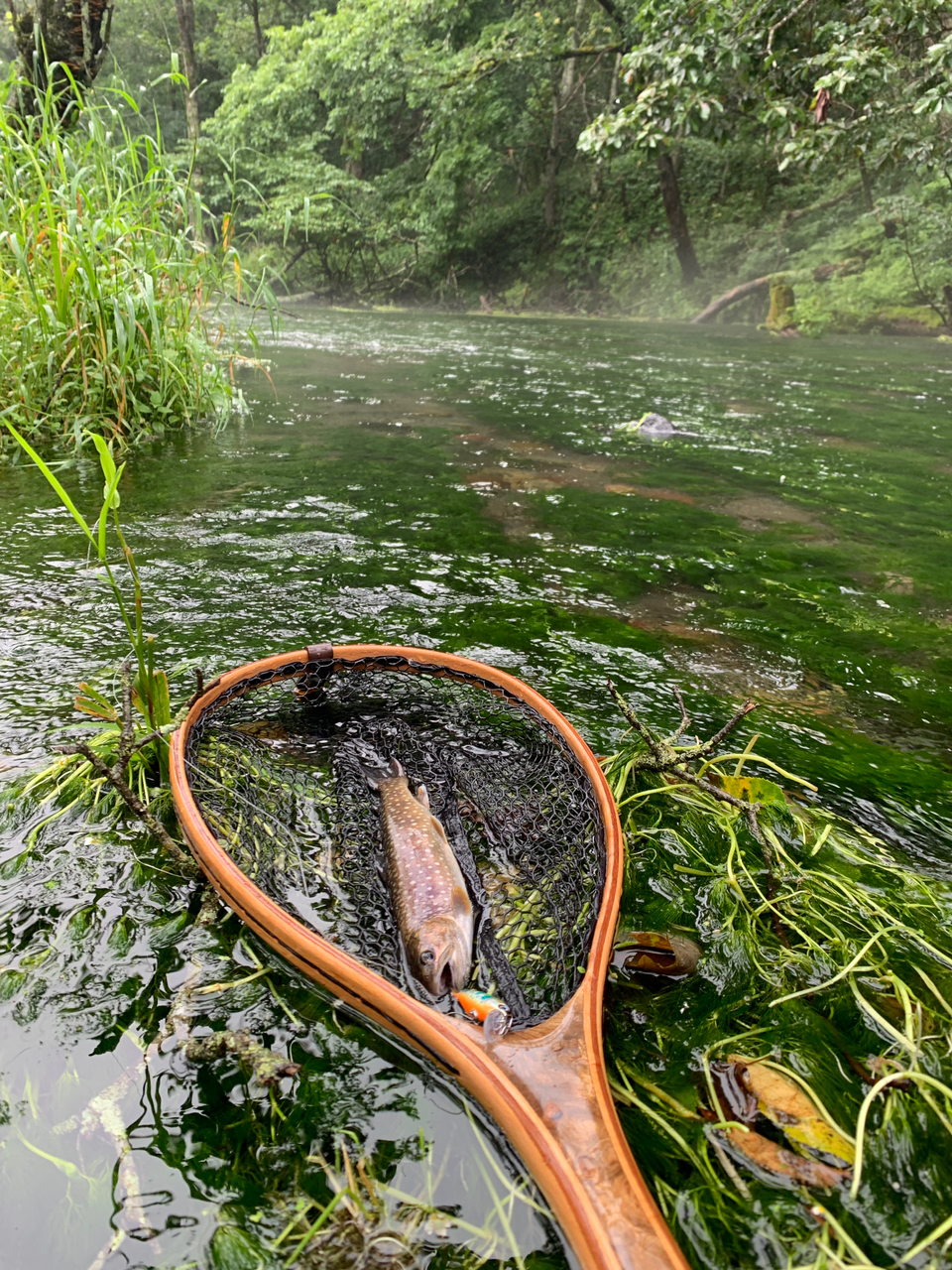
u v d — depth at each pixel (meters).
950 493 6.21
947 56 10.67
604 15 23.92
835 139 11.99
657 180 26.58
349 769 2.39
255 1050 1.49
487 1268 1.16
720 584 4.23
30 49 9.38
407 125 29.23
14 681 2.86
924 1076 1.44
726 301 21.16
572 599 3.93
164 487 5.46
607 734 2.66
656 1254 0.95
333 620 3.52
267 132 25.95
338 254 27.89
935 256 18.70
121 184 6.46
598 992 1.36
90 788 2.22
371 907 1.84
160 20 34.84
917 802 2.43
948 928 1.88
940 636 3.68
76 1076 1.46
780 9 11.70
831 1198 1.28
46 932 1.77
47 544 4.31
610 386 10.63
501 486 5.92
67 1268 1.17
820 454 7.34
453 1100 1.42
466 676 2.53
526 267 28.36
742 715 2.24
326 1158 1.32
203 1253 1.18
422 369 11.65
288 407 8.53
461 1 24.31
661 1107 1.42
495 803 2.23
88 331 6.21
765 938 1.84
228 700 2.40
